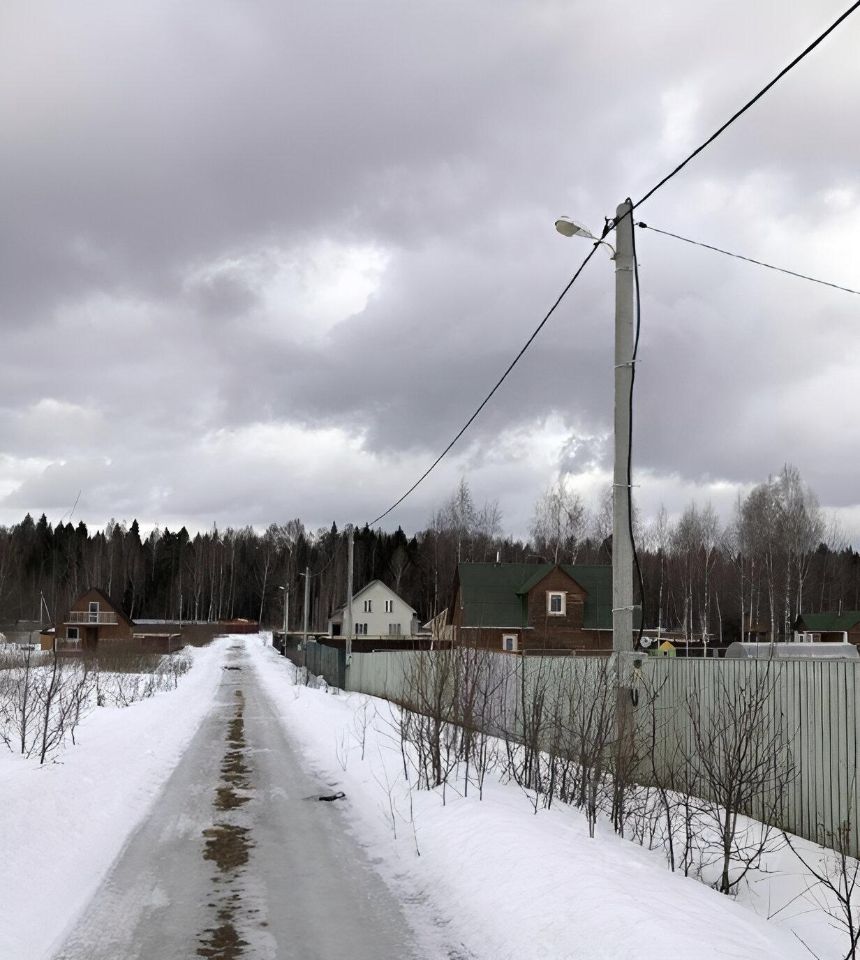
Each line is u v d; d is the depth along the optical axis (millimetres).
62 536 97875
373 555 102500
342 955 5801
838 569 67188
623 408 9414
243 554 121188
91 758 13562
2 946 5715
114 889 7328
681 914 5504
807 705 8641
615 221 9727
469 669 12734
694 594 63094
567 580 37719
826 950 5605
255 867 8133
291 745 17703
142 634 69000
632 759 8844
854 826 7914
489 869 7098
